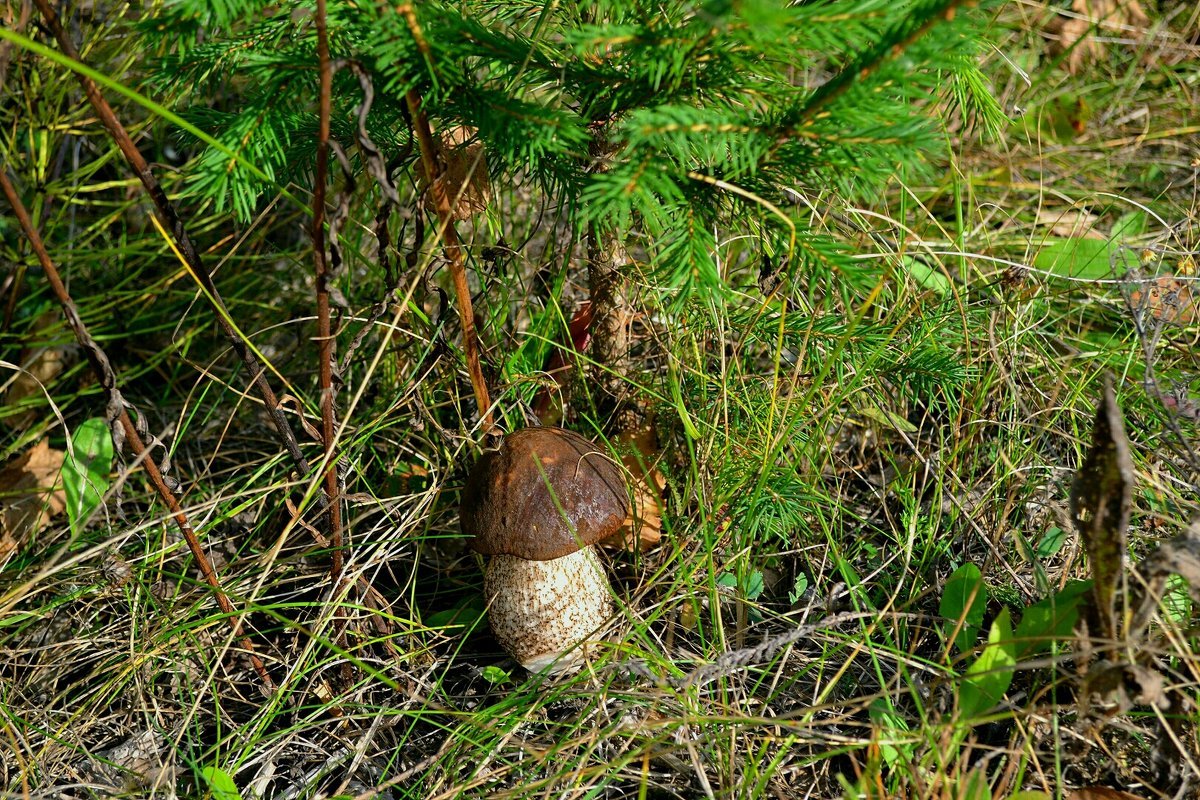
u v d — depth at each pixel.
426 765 0.95
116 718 1.00
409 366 1.10
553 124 0.88
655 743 0.94
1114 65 1.40
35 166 1.16
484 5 0.98
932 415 1.12
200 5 0.86
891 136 0.86
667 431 1.08
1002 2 0.86
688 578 1.00
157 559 1.05
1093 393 1.08
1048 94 1.33
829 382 1.06
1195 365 1.09
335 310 1.13
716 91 0.91
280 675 1.03
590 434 1.09
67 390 1.21
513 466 0.95
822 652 1.00
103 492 1.03
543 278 1.13
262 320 1.22
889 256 1.08
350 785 0.97
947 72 0.97
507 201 1.22
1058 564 1.02
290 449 0.99
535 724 0.98
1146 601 0.88
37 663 1.03
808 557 1.04
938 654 1.00
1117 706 0.89
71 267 1.22
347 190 0.88
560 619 0.98
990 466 1.07
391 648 1.01
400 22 0.86
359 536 1.05
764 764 0.95
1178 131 1.29
